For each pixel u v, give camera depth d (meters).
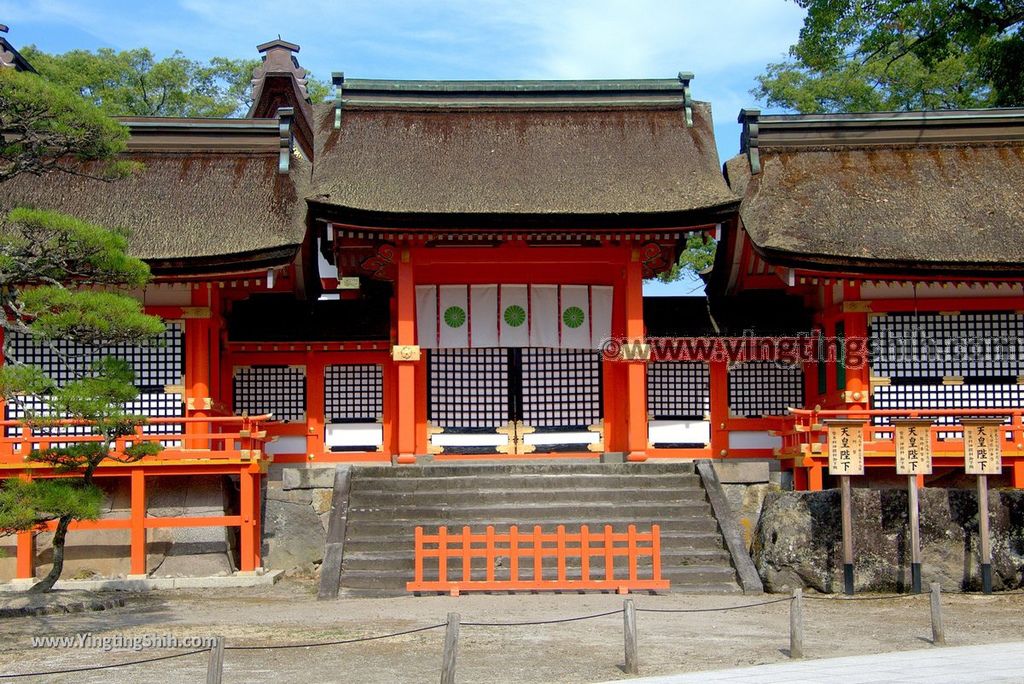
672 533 23.78
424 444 29.72
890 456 25.98
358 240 28.03
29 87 18.66
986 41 38.53
